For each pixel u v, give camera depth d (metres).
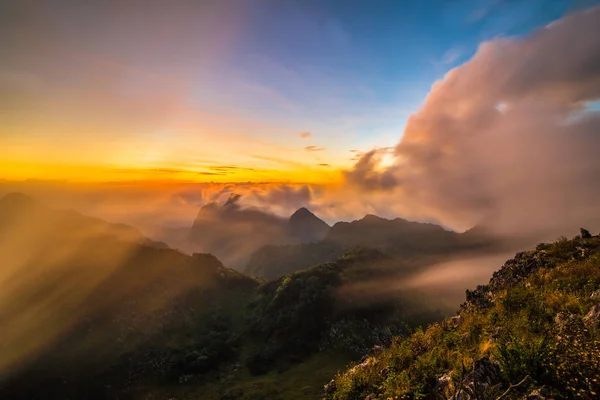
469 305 25.52
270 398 111.94
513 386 9.65
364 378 17.31
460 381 11.33
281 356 151.38
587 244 24.36
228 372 141.50
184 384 131.12
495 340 13.38
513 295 18.62
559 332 12.01
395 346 19.92
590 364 9.28
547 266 23.95
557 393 9.07
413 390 13.32
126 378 129.38
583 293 15.85
